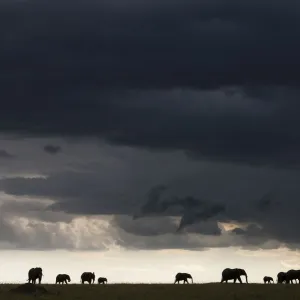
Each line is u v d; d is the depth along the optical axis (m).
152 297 199.75
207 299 197.75
